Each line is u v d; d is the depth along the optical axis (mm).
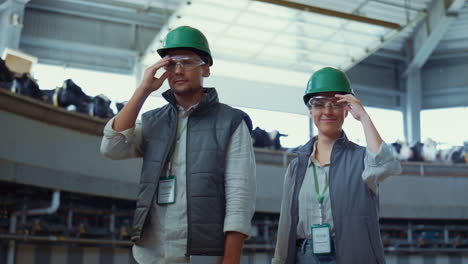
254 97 13359
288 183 3086
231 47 12664
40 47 12188
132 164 6340
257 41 12430
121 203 6504
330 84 2975
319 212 2857
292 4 10914
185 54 2361
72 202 6016
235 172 2260
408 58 14828
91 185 5809
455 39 14992
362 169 2797
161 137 2346
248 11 11117
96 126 5832
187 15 11117
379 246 2748
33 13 11953
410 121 14836
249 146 2324
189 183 2213
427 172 9359
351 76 15070
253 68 13461
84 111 5906
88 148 5812
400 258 8609
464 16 13773
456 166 9383
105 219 6238
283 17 11469
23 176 5055
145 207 2258
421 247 8836
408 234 8961
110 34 12602
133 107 2318
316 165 2963
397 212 9031
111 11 12578
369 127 2738
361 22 11625
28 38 11797
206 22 11492
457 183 9359
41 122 5320
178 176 2270
